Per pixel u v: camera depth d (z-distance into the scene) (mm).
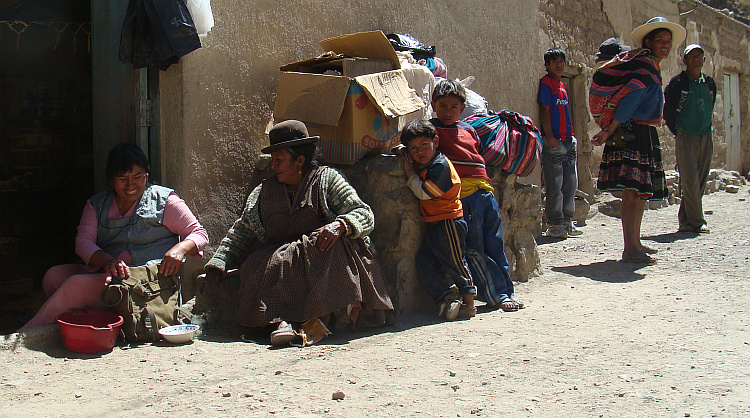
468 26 7039
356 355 3570
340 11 5484
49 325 3680
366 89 4367
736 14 17328
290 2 5035
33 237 7328
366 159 4637
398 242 4477
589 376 3180
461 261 4441
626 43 10875
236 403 2814
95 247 3912
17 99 7418
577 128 9633
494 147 5020
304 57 5184
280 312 3881
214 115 4543
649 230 8242
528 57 8039
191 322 4113
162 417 2660
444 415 2688
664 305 4617
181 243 3990
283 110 4598
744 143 16391
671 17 12602
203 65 4445
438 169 4375
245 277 3982
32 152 7496
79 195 7680
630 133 6055
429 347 3715
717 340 3740
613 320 4254
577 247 7199
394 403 2818
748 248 6660
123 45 4273
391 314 4250
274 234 4121
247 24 4723
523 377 3172
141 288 3820
